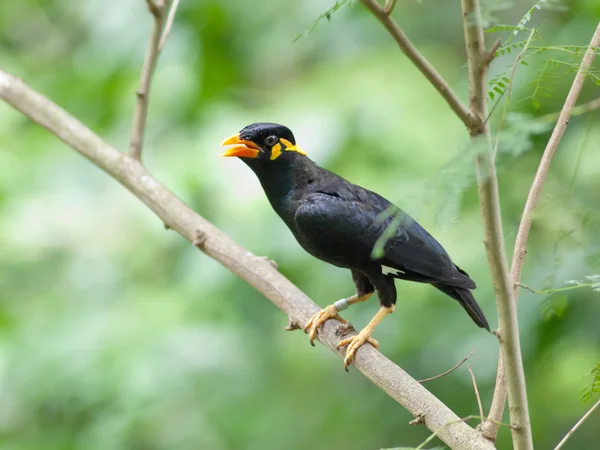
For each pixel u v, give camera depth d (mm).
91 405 12055
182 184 11672
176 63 12930
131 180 9023
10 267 12969
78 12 14773
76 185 13102
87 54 13523
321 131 11758
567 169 10367
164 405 12055
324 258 8422
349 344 7484
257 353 12359
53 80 13914
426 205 4434
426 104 12320
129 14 13000
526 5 12891
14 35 15711
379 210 8250
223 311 12070
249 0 13125
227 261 8320
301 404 12539
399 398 6574
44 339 12297
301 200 8406
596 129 10398
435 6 14109
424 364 10984
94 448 11719
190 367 11836
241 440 12352
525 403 5266
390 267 8125
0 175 13016
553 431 11734
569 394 11766
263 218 11430
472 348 10430
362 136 11789
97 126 13305
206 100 13023
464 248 10992
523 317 9555
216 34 13234
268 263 8211
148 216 12820
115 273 12820
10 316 12727
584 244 6551
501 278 5078
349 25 13078
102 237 12867
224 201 11555
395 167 11680
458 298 8398
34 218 12805
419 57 4656
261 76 13766
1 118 13742
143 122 9188
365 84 12430
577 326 9500
